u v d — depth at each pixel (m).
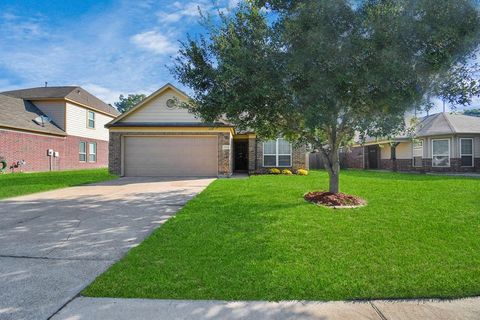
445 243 4.52
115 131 15.98
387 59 5.12
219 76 6.27
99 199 8.67
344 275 3.49
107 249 4.44
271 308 2.86
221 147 15.74
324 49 5.44
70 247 4.52
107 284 3.27
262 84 5.97
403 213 6.41
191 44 7.27
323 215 6.32
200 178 14.84
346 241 4.64
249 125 8.04
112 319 2.67
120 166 15.95
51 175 16.44
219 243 4.60
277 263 3.84
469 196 8.48
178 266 3.76
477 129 18.72
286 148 17.88
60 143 21.67
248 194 9.11
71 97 22.84
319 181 12.95
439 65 5.11
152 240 4.75
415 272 3.55
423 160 20.09
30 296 3.06
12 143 17.81
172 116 16.22
